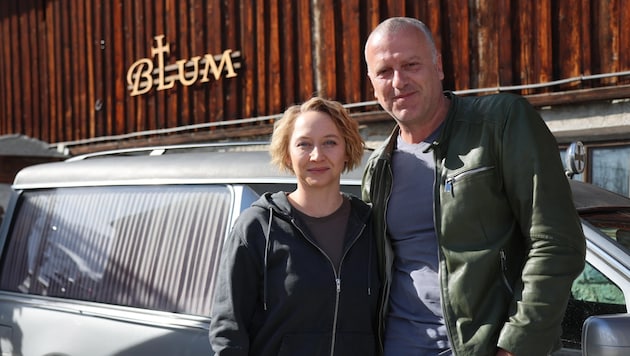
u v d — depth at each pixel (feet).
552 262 7.36
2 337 14.49
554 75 23.80
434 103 8.51
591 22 22.90
